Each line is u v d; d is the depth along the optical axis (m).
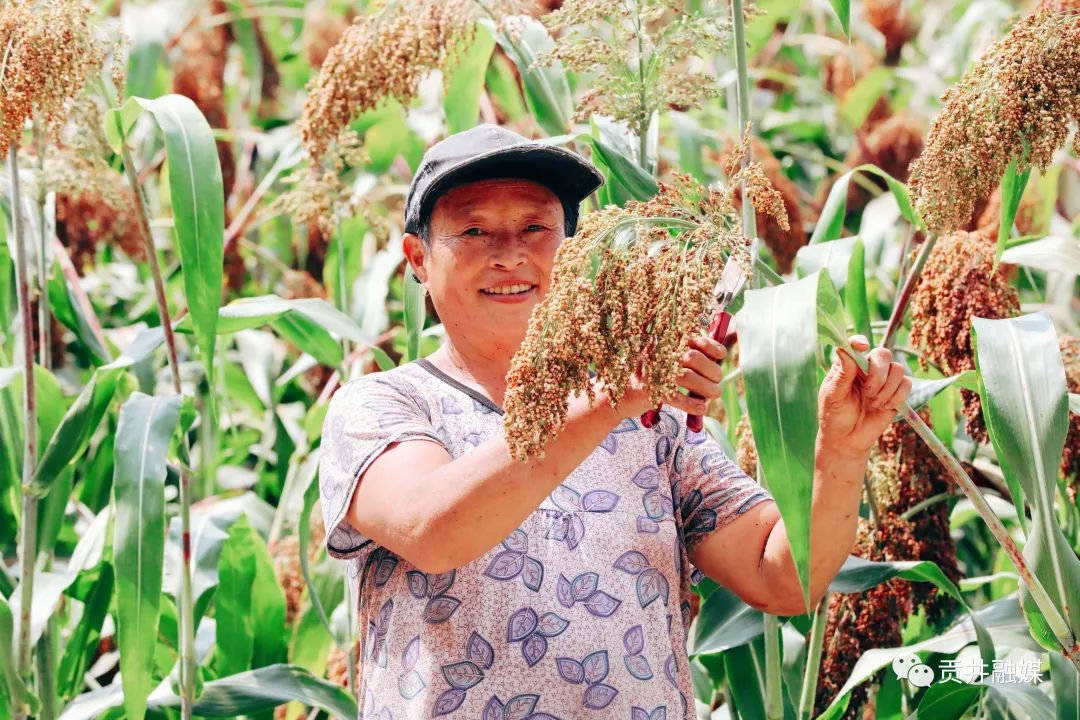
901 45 8.77
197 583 4.02
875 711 4.05
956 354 3.56
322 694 3.84
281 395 6.43
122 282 7.11
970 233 3.64
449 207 2.76
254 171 7.71
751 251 2.46
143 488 3.39
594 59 3.46
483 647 2.59
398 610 2.66
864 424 2.57
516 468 2.30
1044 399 2.64
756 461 3.62
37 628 3.73
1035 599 2.67
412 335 3.67
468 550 2.36
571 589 2.62
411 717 2.61
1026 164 2.69
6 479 4.19
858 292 3.54
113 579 4.10
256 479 6.24
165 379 5.86
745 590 2.86
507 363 2.82
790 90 8.66
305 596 4.66
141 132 6.99
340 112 3.90
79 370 6.21
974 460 4.17
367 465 2.56
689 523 2.92
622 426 2.82
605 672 2.59
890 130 6.61
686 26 3.42
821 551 2.70
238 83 8.75
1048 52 2.63
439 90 6.17
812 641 3.40
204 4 8.38
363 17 3.90
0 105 3.32
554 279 2.17
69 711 3.89
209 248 3.32
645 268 2.13
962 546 4.93
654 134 3.81
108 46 3.70
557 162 2.76
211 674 4.30
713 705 4.31
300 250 6.70
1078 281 5.84
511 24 3.95
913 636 4.15
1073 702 3.30
